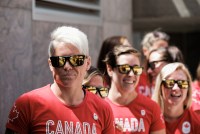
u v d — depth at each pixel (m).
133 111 4.01
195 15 8.34
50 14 5.48
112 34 7.02
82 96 3.01
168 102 4.43
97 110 3.01
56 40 2.91
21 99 2.91
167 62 5.41
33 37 5.14
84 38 2.95
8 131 2.90
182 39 11.85
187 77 4.49
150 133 4.05
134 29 10.55
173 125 4.46
